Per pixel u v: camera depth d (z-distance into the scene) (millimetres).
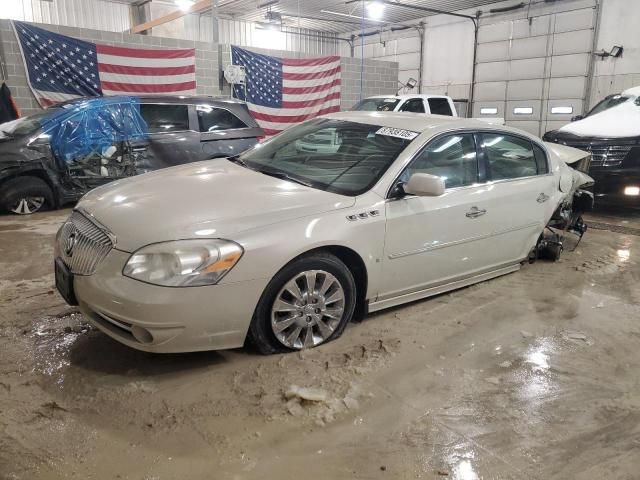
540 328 3750
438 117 4242
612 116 8367
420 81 20547
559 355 3365
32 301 3857
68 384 2783
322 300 3197
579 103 15742
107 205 3074
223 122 8078
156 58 11047
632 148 7387
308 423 2549
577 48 15578
